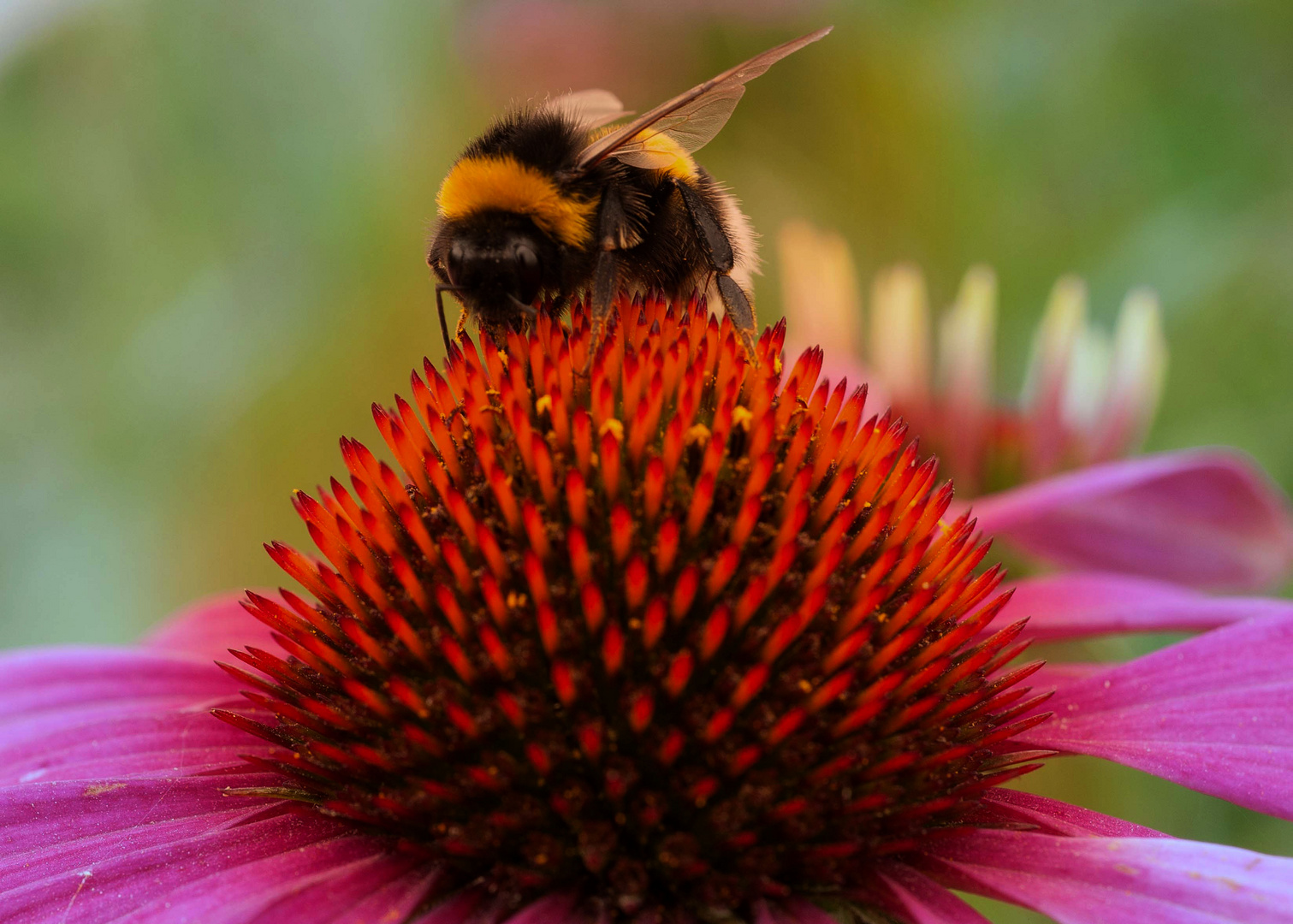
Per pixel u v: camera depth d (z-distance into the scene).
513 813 0.15
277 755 0.15
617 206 0.16
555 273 0.16
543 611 0.15
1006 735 0.15
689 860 0.15
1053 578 0.18
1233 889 0.15
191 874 0.15
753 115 0.24
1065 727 0.16
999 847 0.15
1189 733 0.16
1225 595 0.19
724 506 0.15
